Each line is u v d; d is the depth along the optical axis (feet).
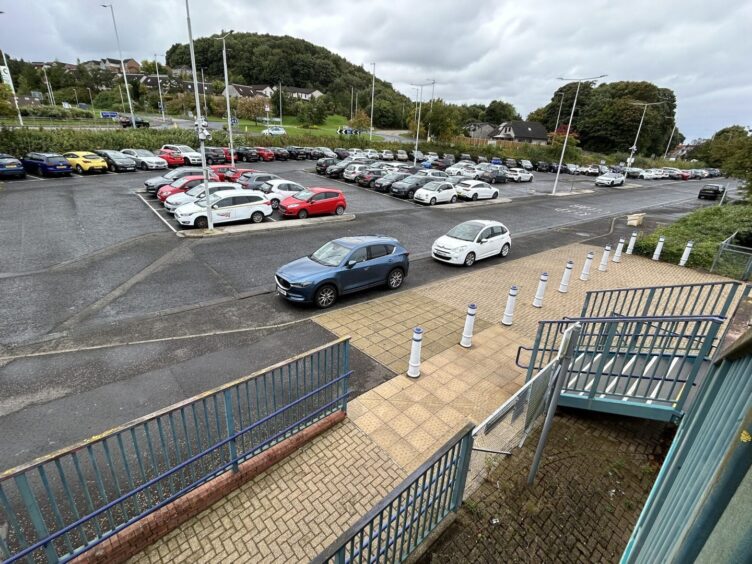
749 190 72.54
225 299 34.86
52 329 28.73
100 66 430.20
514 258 52.49
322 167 114.42
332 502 15.52
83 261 42.11
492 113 387.75
